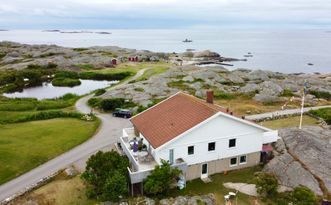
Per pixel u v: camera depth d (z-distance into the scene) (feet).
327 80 350.43
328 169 113.80
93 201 101.35
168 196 104.01
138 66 405.80
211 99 132.67
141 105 208.23
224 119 113.91
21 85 323.57
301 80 309.83
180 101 133.08
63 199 103.14
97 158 107.76
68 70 384.47
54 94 290.15
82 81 351.05
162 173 100.73
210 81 279.08
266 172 112.37
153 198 102.17
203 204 99.14
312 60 650.43
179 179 108.06
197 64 514.68
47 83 345.31
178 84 272.51
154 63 442.09
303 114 193.67
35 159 130.21
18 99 248.11
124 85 275.80
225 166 120.26
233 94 244.42
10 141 147.43
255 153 124.26
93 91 276.82
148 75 331.77
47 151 137.80
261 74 323.37
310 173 111.24
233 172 120.57
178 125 115.03
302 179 108.88
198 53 606.55
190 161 112.88
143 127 126.41
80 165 126.82
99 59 448.24
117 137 157.99
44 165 127.03
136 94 235.81
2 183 112.78
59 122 181.06
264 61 619.26
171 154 109.40
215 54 615.57
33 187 109.29
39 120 186.91
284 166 115.96
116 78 352.69
